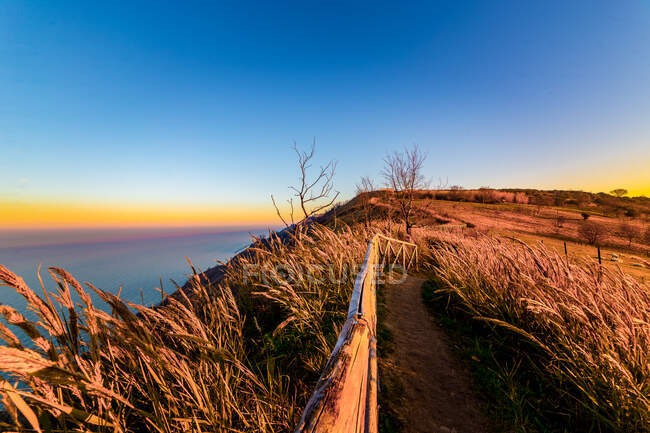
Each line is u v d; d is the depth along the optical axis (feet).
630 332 7.99
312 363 10.43
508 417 8.19
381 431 7.64
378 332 13.73
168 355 5.51
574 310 9.10
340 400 3.41
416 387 9.63
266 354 11.32
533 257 13.17
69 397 4.50
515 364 10.44
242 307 15.75
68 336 3.53
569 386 8.82
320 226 23.44
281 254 19.42
